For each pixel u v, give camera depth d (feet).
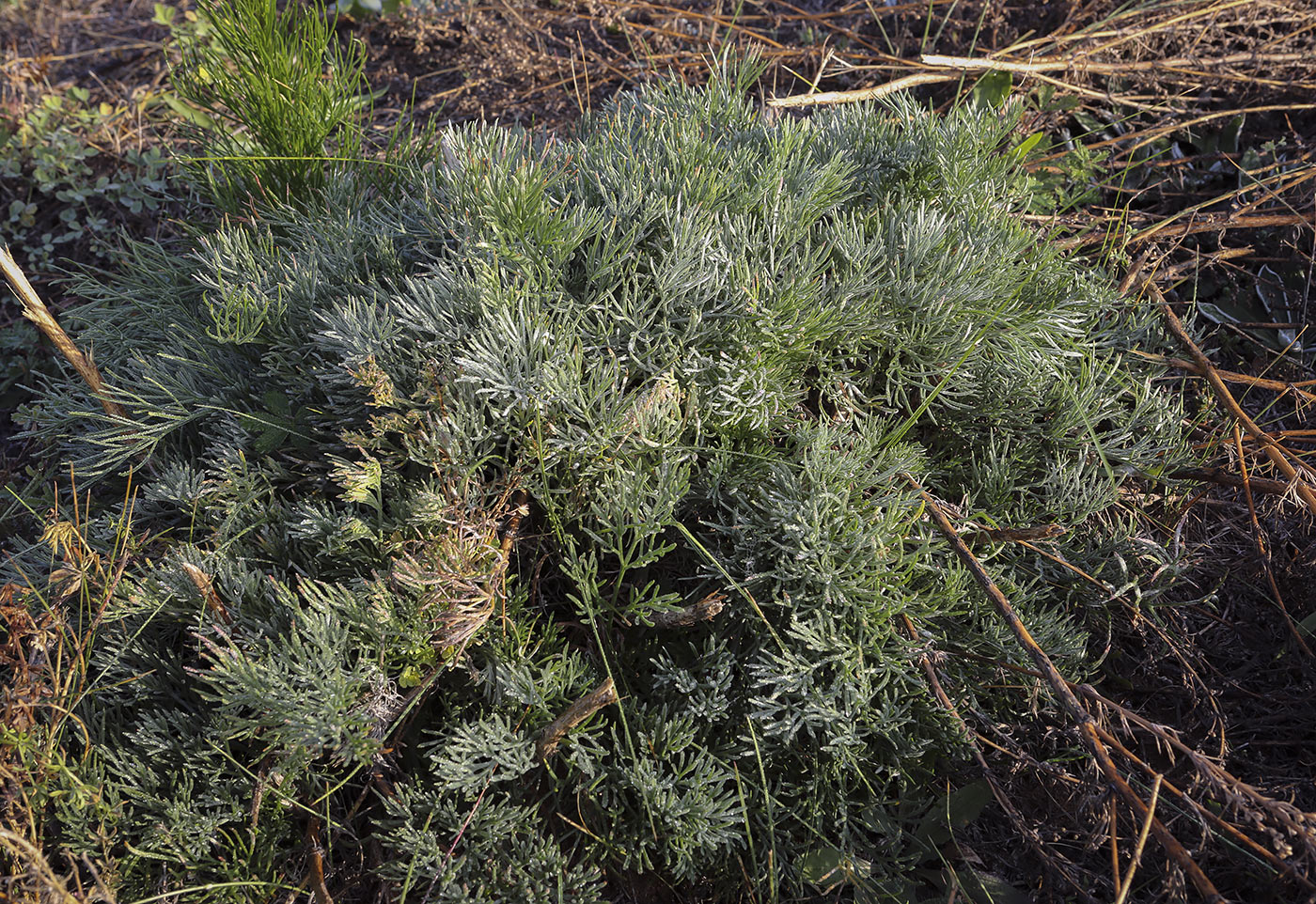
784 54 11.37
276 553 6.63
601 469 6.41
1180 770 6.52
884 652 6.21
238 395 7.61
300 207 8.99
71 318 8.81
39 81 13.21
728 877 6.01
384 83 12.22
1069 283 7.91
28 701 5.56
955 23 11.37
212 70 9.16
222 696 5.45
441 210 7.55
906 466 6.61
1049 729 6.21
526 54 11.95
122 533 6.82
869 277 7.30
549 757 5.99
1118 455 7.45
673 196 7.49
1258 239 9.54
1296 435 7.64
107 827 5.74
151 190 10.91
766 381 6.69
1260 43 10.94
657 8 12.42
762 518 6.40
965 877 6.09
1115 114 10.67
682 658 6.37
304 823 6.11
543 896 5.43
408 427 6.29
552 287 7.06
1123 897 4.97
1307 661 6.98
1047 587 6.95
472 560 5.92
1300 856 5.57
